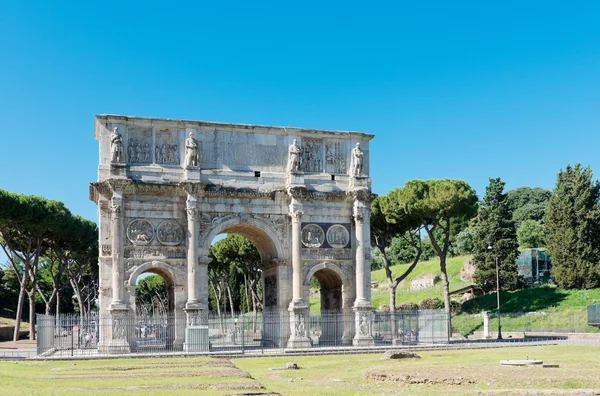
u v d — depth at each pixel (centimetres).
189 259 6334
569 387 3166
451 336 8312
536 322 8756
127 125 6450
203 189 6456
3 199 7612
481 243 11469
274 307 6881
